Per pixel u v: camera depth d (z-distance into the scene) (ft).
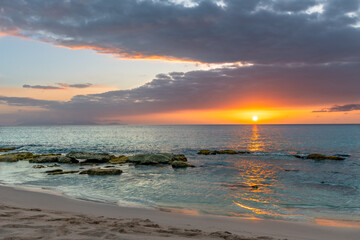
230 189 57.98
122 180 68.39
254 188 59.16
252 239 24.03
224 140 280.31
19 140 279.49
